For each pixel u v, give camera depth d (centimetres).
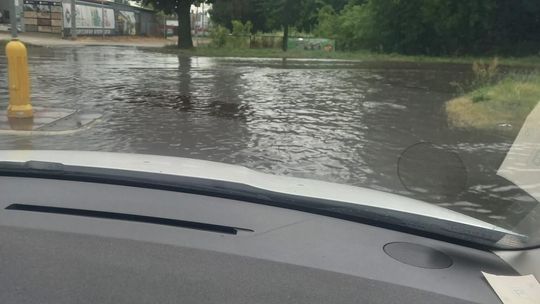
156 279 185
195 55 3288
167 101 1287
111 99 1282
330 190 295
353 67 2806
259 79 1908
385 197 298
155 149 794
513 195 591
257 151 802
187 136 894
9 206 237
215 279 187
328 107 1295
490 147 857
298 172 690
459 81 2130
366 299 182
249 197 260
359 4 5141
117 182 271
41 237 210
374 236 232
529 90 1342
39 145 790
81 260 194
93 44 4041
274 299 178
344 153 805
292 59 3306
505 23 4200
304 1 5244
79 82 1593
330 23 4997
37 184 265
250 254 205
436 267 208
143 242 209
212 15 6731
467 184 638
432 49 4338
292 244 217
